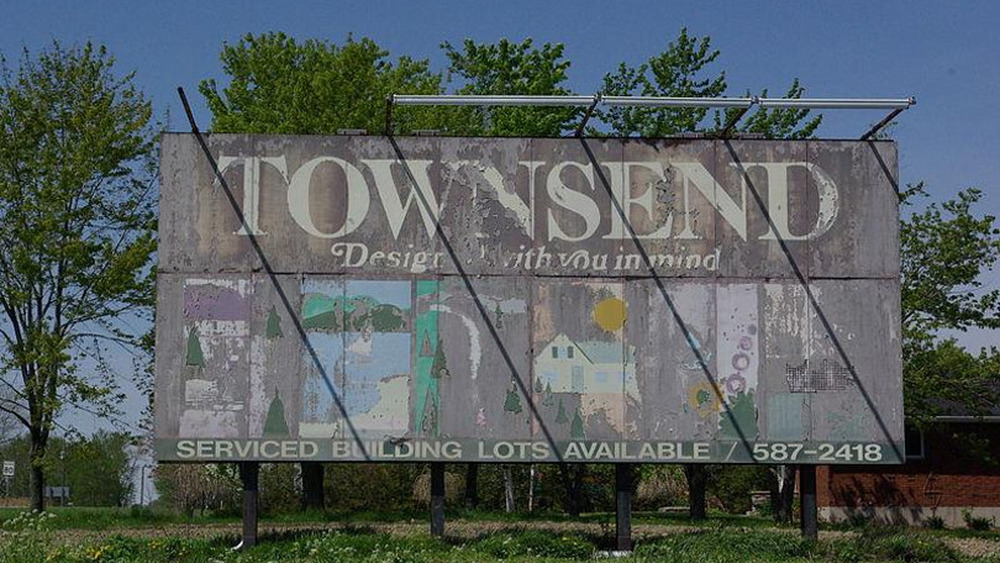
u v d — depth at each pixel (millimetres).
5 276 38062
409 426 25812
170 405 25688
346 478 45094
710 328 26219
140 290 38875
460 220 26250
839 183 26609
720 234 26406
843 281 26422
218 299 25906
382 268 26109
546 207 26328
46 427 37781
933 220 41688
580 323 26141
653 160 26516
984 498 41781
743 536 26141
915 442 42312
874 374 26266
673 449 25953
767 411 26109
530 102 24750
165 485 46062
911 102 25266
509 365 25984
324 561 23109
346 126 42281
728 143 26594
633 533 29094
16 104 38844
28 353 37219
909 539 26125
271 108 44625
